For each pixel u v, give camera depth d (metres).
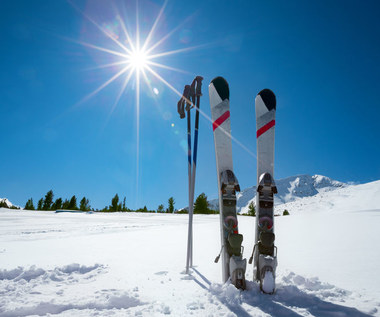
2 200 43.84
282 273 2.64
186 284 2.57
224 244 2.50
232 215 2.59
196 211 37.25
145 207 45.06
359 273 2.64
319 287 2.24
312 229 6.78
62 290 2.45
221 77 3.19
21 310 1.96
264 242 2.32
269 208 2.58
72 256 4.15
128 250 4.72
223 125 3.02
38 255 4.24
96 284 2.64
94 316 1.85
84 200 53.09
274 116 3.01
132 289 2.42
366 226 6.67
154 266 3.40
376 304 1.85
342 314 1.71
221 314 1.80
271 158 2.86
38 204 51.53
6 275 2.94
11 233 9.16
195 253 4.37
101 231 9.51
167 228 9.97
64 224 13.51
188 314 1.82
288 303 1.95
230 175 2.63
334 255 3.52
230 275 2.33
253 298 2.05
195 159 3.52
